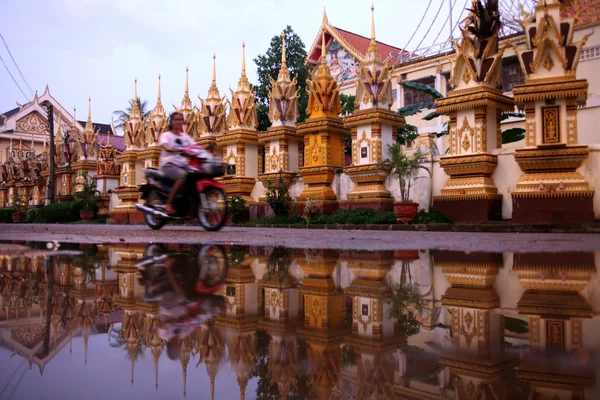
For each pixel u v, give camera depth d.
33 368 1.11
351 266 3.79
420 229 11.01
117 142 46.16
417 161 12.39
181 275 3.26
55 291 2.55
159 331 1.56
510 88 21.44
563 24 9.99
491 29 11.20
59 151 31.72
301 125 15.26
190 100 20.75
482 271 3.40
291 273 3.38
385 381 1.05
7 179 39.78
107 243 6.51
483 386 1.00
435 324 1.74
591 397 0.93
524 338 1.48
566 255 4.43
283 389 0.99
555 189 9.84
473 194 11.12
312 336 1.52
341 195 14.82
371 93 13.73
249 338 1.48
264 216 16.66
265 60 23.33
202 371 1.11
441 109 11.62
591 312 1.95
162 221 10.20
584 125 17.83
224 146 17.95
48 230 11.78
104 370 1.10
